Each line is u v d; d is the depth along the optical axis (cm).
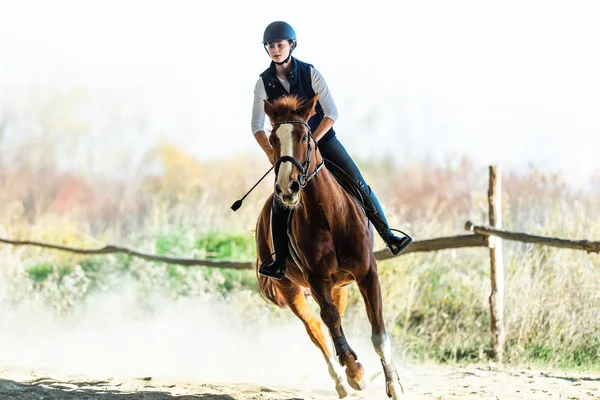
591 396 906
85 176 3209
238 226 1836
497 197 1211
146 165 3403
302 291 977
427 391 955
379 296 859
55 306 1547
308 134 822
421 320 1327
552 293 1220
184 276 1608
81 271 1600
